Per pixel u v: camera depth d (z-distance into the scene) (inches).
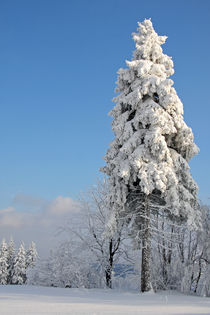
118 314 330.6
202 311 380.8
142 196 737.0
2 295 492.4
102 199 1005.8
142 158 687.1
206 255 804.0
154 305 433.4
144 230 700.0
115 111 772.6
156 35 797.9
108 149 788.6
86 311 346.6
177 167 701.9
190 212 692.7
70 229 1007.6
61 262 974.4
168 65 792.3
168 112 721.0
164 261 844.6
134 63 754.8
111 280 916.6
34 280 1026.7
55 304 398.0
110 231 718.5
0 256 2733.8
